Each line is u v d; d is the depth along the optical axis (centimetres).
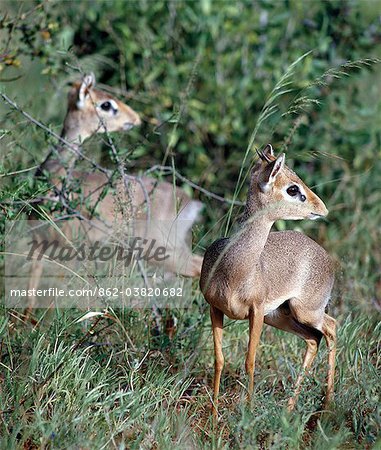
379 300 1160
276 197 850
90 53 1473
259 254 848
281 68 1429
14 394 832
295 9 1488
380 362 983
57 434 773
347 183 1344
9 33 1148
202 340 998
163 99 1420
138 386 879
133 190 1091
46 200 1069
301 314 918
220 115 1417
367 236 1288
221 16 1455
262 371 941
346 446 833
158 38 1452
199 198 1354
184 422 835
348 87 1440
